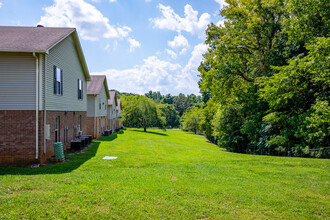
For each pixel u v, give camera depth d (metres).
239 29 21.88
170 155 16.28
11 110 10.80
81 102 19.42
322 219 5.63
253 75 22.55
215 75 21.44
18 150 10.77
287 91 16.91
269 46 21.77
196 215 5.49
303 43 18.36
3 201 5.68
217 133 29.84
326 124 14.37
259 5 20.42
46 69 11.55
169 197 6.62
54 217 4.98
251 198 6.91
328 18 15.05
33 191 6.67
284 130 18.23
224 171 10.99
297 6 15.53
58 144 11.72
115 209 5.55
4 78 10.84
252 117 21.66
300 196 7.36
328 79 13.52
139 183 7.89
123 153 15.41
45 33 13.41
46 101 11.62
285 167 12.25
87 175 8.90
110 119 37.59
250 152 26.41
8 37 11.91
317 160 14.11
